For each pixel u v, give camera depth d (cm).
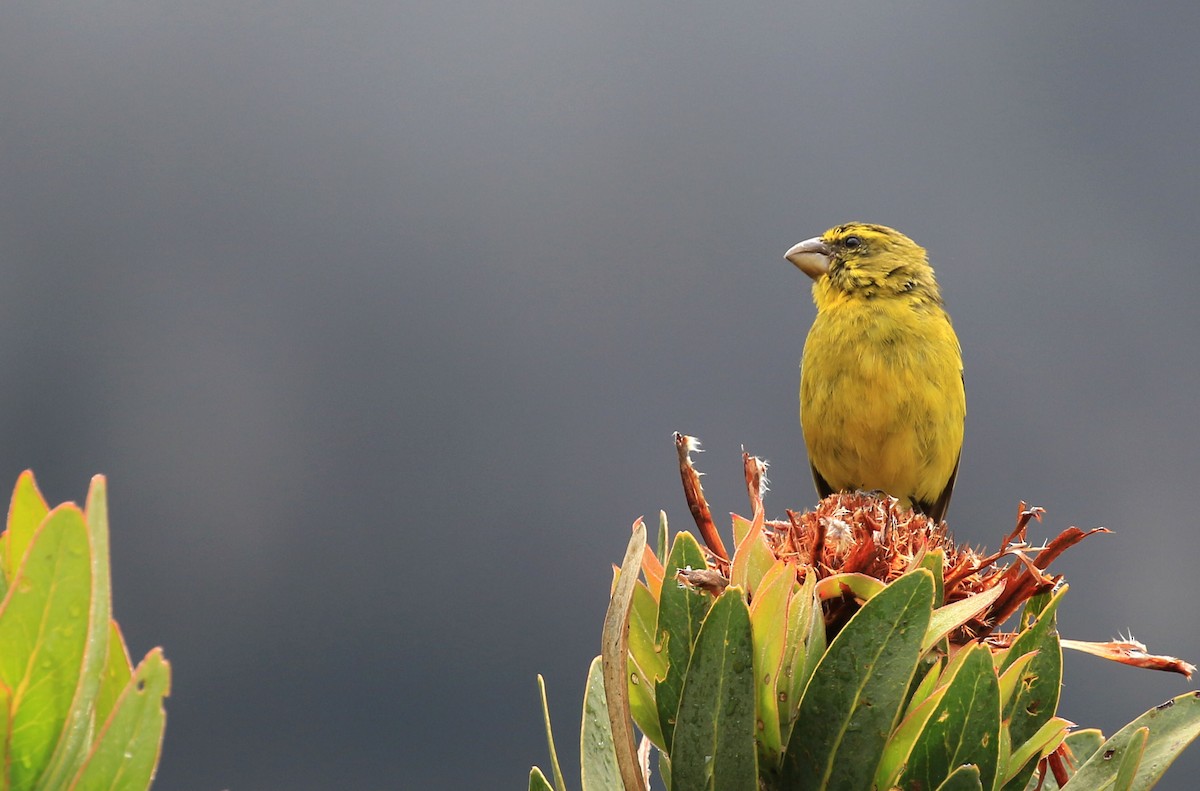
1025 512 235
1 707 133
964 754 201
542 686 219
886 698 204
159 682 139
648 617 229
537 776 214
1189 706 216
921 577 205
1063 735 212
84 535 134
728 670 205
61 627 134
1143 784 210
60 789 135
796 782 208
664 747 219
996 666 222
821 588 225
